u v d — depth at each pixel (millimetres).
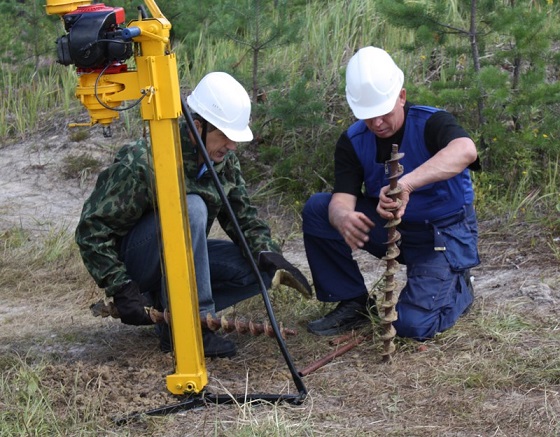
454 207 4168
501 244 5473
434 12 6262
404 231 4215
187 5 8195
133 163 3789
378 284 4785
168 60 3248
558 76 7000
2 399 3707
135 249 3947
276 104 6625
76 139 7719
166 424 3457
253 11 6832
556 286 4715
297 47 7914
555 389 3598
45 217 6621
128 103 7801
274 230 6250
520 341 4043
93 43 3152
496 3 6191
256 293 4301
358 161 4191
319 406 3566
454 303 4160
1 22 8789
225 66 7211
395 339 4113
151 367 4047
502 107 6305
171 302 3506
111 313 3838
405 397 3609
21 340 4531
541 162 6285
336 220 4086
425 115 4031
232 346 4121
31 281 5500
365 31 8070
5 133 8086
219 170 3988
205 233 3920
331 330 4328
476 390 3625
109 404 3625
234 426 3406
